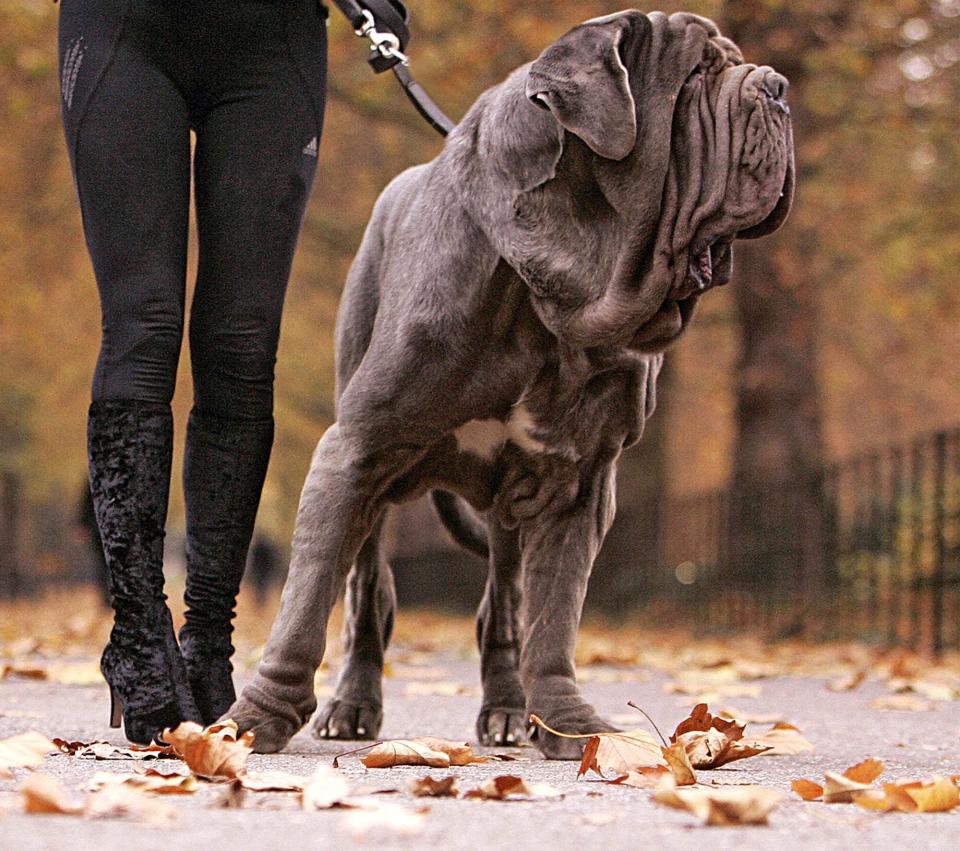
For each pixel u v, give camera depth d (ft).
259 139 27.32
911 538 81.76
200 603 28.07
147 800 17.69
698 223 21.99
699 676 52.01
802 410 114.73
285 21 27.45
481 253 24.20
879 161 120.67
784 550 91.86
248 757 24.29
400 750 24.06
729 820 18.01
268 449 28.30
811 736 33.30
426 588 169.68
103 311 26.66
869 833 17.80
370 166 139.44
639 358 25.23
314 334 161.07
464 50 104.37
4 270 130.72
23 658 60.59
